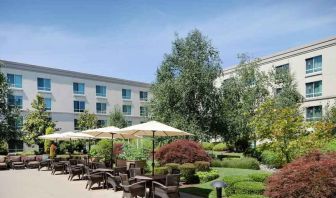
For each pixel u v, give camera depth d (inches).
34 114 1488.7
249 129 1231.5
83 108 2020.2
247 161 873.5
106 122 2142.0
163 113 1120.8
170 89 1106.1
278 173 362.0
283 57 1656.0
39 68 1817.2
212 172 667.4
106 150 1139.3
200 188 570.6
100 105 2117.4
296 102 1408.7
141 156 879.7
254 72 1445.6
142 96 2374.5
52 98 1867.6
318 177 322.0
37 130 1481.3
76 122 1969.7
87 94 2049.7
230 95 1226.0
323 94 1462.8
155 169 671.8
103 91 2150.6
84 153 1594.5
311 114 1505.9
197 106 1146.0
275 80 1453.0
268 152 930.1
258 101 1357.0
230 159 911.0
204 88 1113.4
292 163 363.3
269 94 1435.8
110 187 623.8
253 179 503.5
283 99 1333.7
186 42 1160.2
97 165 714.8
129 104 2288.4
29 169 1009.5
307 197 321.4
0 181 720.3
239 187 441.4
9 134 1432.1
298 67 1583.4
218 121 1151.0
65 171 887.1
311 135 609.9
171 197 460.1
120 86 2247.8
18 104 1713.8
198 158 735.7
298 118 631.2
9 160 1057.5
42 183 685.9
